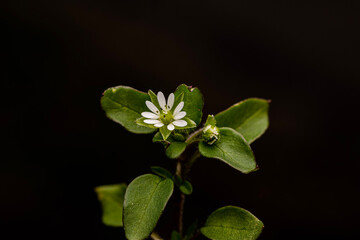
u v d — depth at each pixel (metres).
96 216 0.18
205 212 0.18
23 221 0.18
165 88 0.18
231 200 0.18
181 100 0.14
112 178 0.18
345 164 0.18
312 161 0.18
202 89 0.18
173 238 0.15
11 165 0.18
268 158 0.18
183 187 0.14
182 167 0.14
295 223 0.18
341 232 0.18
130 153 0.18
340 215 0.18
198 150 0.14
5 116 0.18
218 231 0.14
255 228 0.14
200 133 0.14
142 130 0.14
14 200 0.18
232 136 0.14
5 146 0.18
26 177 0.18
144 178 0.14
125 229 0.14
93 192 0.18
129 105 0.14
